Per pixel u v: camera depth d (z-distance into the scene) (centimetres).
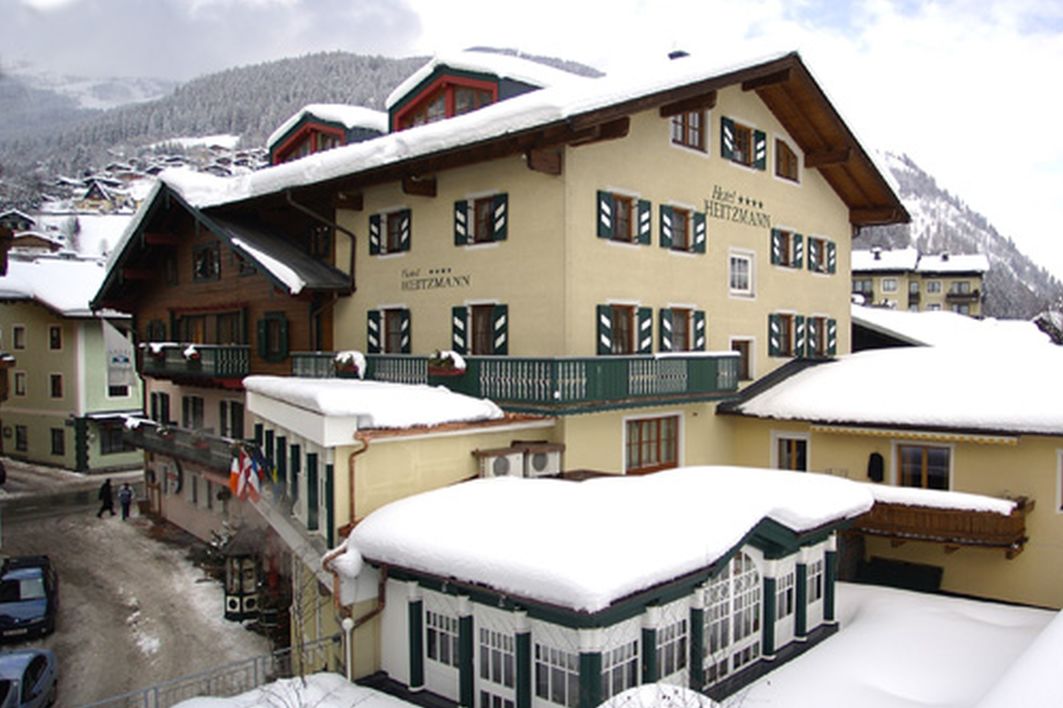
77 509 3081
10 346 4091
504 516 1055
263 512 1639
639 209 1800
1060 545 1641
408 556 1041
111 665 1692
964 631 1320
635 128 1794
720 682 1092
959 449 1764
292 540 1434
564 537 952
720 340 2062
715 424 2066
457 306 1855
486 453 1388
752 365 2184
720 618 1106
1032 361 1906
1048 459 1655
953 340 2819
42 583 1930
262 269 2088
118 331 3644
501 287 1756
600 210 1698
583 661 902
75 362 3756
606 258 1717
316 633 1398
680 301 1927
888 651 1237
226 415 2564
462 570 969
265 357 2336
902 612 1423
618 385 1627
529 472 1484
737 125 2119
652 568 909
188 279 2692
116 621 1939
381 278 2059
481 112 1605
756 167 2181
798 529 1173
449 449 1370
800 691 1084
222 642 1809
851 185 2509
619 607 871
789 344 2344
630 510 1052
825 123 2259
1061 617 998
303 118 2638
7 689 1387
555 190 1644
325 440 1187
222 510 2500
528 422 1498
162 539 2664
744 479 1289
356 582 1144
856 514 1327
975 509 1623
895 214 2542
